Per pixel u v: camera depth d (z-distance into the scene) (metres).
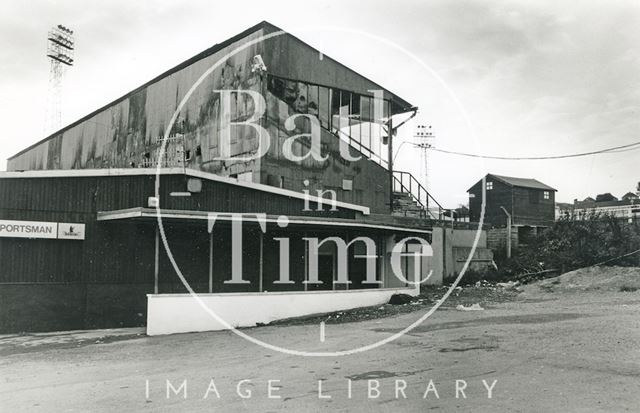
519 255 32.75
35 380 9.21
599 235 28.56
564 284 23.00
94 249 16.61
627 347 10.32
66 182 16.34
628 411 6.66
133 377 9.24
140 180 17.56
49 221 15.99
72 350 12.23
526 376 8.48
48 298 15.88
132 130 31.53
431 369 9.16
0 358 11.39
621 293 20.11
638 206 43.88
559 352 10.10
